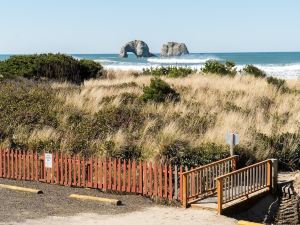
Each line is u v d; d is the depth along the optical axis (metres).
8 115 22.25
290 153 18.61
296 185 15.99
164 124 20.42
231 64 40.00
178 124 20.33
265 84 30.80
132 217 12.95
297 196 15.18
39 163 17.25
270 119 22.38
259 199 15.23
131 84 30.28
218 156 16.72
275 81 32.75
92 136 19.47
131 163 16.50
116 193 15.77
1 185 16.25
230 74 37.53
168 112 22.61
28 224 12.02
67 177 16.73
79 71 36.50
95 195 15.46
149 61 144.75
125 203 14.50
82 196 14.88
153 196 15.01
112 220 12.61
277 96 28.20
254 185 15.15
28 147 19.27
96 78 37.56
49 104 23.89
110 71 42.06
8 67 33.81
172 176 14.95
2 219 12.42
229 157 15.74
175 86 29.02
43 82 31.41
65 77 34.84
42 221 12.34
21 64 34.16
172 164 16.55
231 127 20.12
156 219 12.80
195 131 19.80
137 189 15.55
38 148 19.02
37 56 35.62
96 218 12.77
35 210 13.42
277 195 15.69
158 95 25.06
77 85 31.70
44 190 15.97
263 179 15.54
